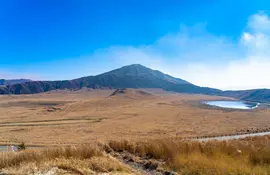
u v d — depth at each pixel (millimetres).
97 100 161750
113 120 75500
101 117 84500
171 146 13180
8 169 9203
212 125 61469
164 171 10375
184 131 50750
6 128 59906
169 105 138500
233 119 74938
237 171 9148
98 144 16219
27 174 8438
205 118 78562
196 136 41312
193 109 113875
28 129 57750
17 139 39719
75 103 139625
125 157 13375
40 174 8453
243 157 10859
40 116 89438
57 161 10047
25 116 89562
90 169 9445
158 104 144875
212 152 11969
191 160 10680
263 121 69125
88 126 62406
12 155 10523
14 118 83000
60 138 41469
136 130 54125
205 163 10086
